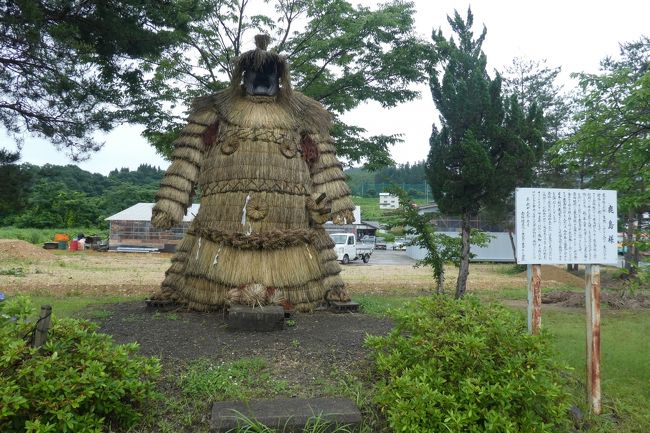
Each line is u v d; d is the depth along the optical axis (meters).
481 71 11.34
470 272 24.59
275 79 7.87
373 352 5.15
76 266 23.41
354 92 12.66
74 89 10.39
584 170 8.51
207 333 6.30
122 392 3.68
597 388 4.84
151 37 10.22
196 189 8.12
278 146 7.66
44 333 3.79
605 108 7.57
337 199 8.15
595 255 4.95
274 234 7.34
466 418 3.62
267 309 6.61
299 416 3.91
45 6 9.30
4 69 9.98
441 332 4.40
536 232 4.87
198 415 4.07
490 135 10.81
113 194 54.84
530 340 4.21
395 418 3.64
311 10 12.55
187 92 12.33
